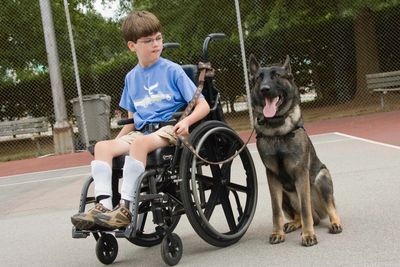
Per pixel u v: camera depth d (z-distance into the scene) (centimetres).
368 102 1750
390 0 1485
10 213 752
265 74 445
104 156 426
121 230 408
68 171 1114
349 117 1502
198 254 461
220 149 485
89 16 1758
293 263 409
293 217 510
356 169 769
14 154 1598
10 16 1752
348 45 1855
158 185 444
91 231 413
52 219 674
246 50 1800
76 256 502
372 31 1780
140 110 468
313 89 1933
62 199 808
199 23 1653
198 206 435
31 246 555
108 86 1814
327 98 1914
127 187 411
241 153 496
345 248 430
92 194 798
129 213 407
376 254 407
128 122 484
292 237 480
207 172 829
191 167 439
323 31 1841
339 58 1864
